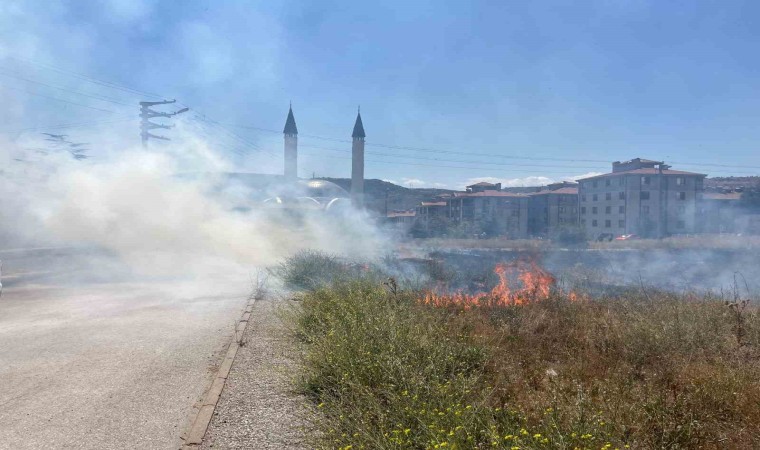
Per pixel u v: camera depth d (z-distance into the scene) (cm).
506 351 688
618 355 689
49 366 681
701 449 429
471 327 794
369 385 523
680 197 6506
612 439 398
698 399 504
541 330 833
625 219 6531
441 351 600
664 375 605
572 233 4822
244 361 698
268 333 862
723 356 682
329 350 605
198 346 784
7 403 552
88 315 1035
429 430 395
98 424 498
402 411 434
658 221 6431
